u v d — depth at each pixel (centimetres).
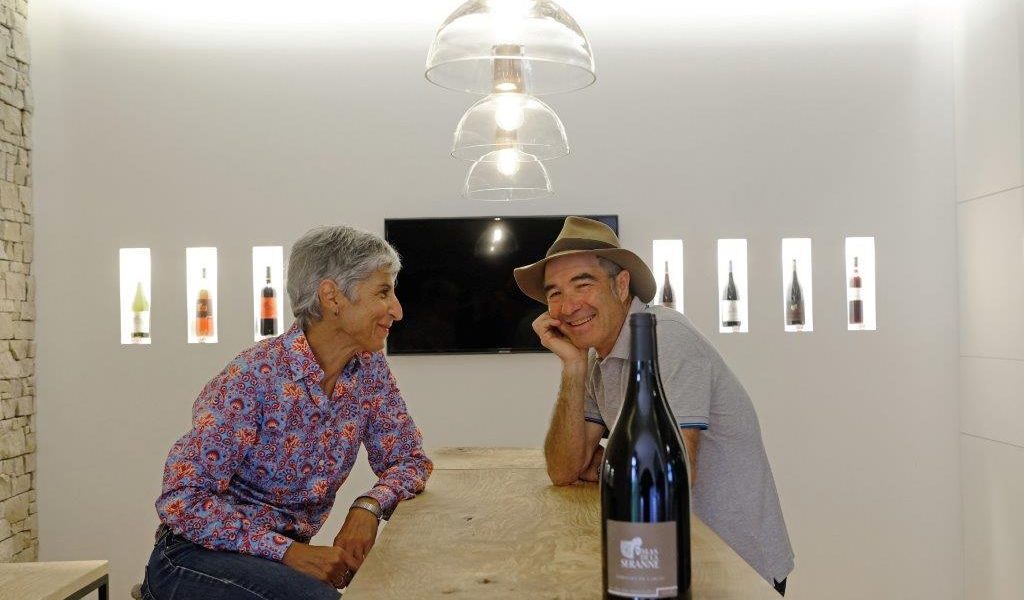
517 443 393
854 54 398
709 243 394
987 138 369
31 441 388
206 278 398
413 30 399
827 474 392
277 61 399
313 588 156
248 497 177
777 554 182
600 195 396
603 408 188
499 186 241
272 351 174
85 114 396
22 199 386
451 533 131
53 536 391
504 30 184
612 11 400
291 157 397
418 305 390
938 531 390
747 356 393
